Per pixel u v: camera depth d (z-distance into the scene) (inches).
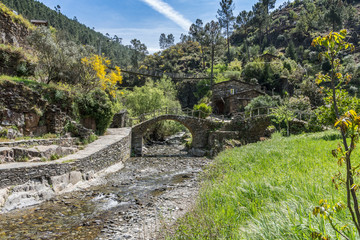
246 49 3378.4
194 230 171.2
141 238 221.3
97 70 774.5
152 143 1243.8
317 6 4254.4
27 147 443.2
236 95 1589.6
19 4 3602.4
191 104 2507.4
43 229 257.8
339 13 3499.0
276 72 2053.4
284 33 3602.4
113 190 419.8
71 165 427.2
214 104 1774.1
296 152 379.2
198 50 4028.1
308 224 116.9
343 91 472.4
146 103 1325.0
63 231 253.1
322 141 469.1
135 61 3954.2
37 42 676.7
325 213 66.9
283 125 1017.5
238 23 4288.9
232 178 287.0
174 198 352.2
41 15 4010.8
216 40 2220.7
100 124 745.6
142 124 936.3
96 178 498.3
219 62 3048.7
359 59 2559.1
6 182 321.1
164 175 558.9
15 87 493.7
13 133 471.5
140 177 536.1
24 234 245.1
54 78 747.4
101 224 270.4
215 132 926.4
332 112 486.6
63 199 361.1
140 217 285.4
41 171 366.9
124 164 714.8
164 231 211.2
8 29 795.4
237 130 964.6
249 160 399.5
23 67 675.4
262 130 963.3
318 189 168.6
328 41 84.9
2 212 294.7
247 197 207.9
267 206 168.9
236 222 168.7
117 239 231.6
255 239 124.5
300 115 965.2
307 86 1343.5
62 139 540.4
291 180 211.0
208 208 201.6
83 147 561.3
